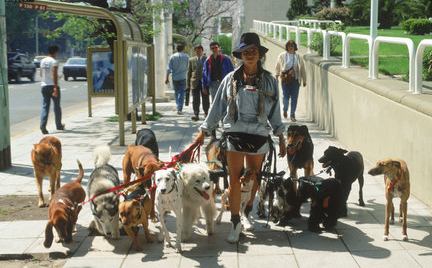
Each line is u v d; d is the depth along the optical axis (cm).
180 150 1087
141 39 1409
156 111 1747
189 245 595
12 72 3400
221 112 622
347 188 658
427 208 684
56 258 582
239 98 593
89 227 643
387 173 579
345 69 1132
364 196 754
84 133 1343
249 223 636
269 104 602
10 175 921
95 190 610
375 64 957
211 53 1377
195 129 1366
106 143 1185
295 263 538
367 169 885
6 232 642
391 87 837
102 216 602
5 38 971
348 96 1065
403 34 2277
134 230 581
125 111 1145
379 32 2458
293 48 1397
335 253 559
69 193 614
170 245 590
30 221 681
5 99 964
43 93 1345
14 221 682
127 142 1190
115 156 1046
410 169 742
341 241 591
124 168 722
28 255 581
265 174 634
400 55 1335
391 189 577
